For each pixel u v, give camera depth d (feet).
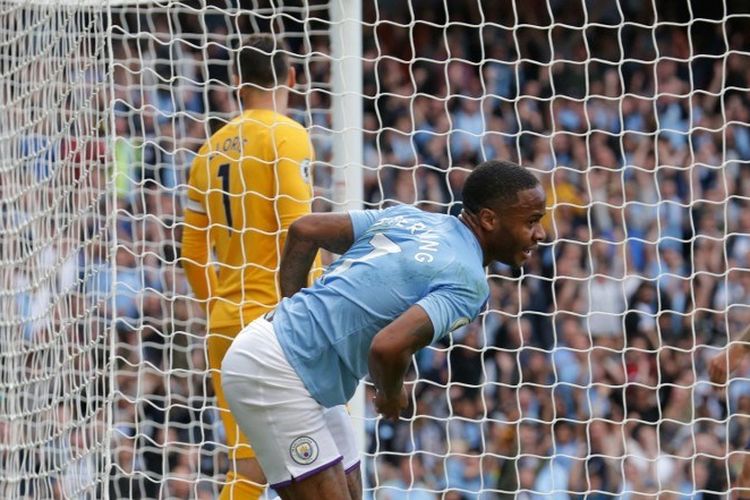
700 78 154.40
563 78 152.76
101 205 80.53
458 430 120.06
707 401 124.06
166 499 110.11
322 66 136.36
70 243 76.69
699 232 142.82
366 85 148.87
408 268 55.01
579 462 118.42
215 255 90.12
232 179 73.77
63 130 78.69
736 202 145.69
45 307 80.64
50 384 79.30
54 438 77.71
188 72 134.21
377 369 52.34
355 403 86.17
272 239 73.26
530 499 116.98
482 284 54.80
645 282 135.64
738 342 71.92
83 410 77.15
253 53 74.59
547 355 127.34
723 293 137.28
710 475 118.52
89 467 72.28
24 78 86.69
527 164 145.48
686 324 132.36
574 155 146.10
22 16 88.94
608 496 116.88
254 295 73.05
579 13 155.74
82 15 76.74
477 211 56.39
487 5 154.30
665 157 147.43
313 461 55.83
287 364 55.57
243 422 56.39
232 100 133.39
